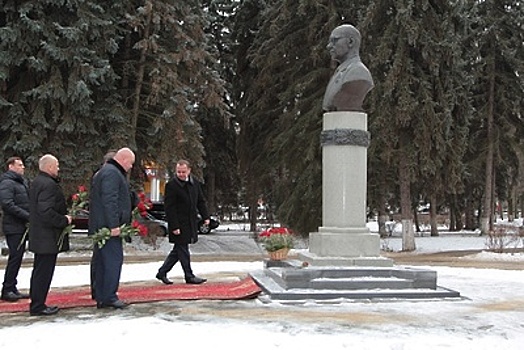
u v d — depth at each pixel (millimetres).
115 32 22812
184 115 22953
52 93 20734
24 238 9609
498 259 22609
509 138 32250
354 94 11242
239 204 41438
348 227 10969
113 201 8500
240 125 31859
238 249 28125
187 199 11227
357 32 11703
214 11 33969
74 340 6652
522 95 31641
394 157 24844
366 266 10570
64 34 20547
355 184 11039
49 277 8320
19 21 20844
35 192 8211
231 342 6551
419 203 44125
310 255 11133
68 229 8445
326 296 9672
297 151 26625
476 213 48844
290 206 25984
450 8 25516
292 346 6414
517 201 49625
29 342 6621
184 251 11297
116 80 23500
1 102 20812
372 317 8227
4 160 21016
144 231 9266
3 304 9141
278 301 9422
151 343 6504
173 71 23500
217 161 34281
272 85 29062
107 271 8703
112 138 22078
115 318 7977
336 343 6547
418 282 10258
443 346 6535
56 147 21422
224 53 33875
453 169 25219
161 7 23109
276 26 27188
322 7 26703
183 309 8719
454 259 22844
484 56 32281
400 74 24109
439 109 24688
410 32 23828
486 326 7746
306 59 27641
